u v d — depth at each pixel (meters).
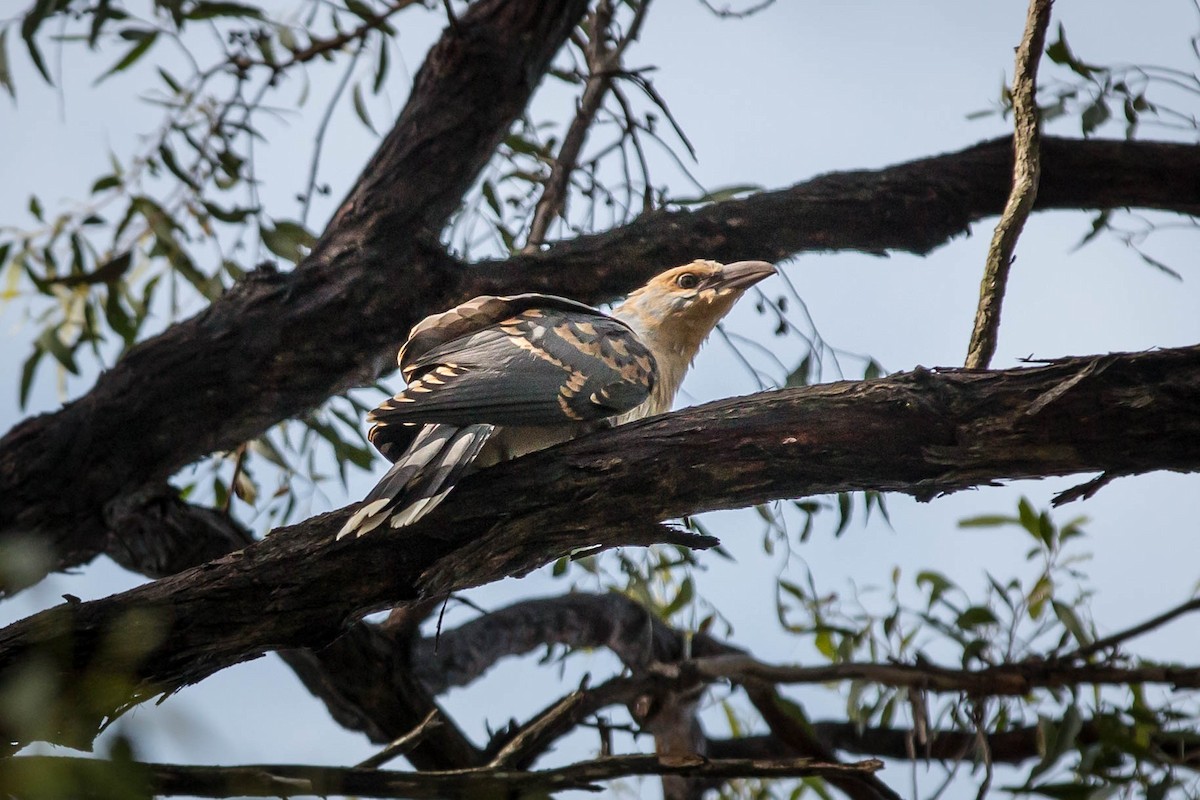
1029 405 6.93
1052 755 9.14
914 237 11.66
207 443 10.59
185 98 11.24
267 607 6.98
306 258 10.73
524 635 11.94
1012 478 7.17
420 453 7.37
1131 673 9.74
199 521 10.97
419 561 7.16
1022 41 8.88
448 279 10.70
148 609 6.56
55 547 10.54
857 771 6.30
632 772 6.30
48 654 5.54
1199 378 6.79
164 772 5.70
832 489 7.35
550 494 7.26
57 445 10.33
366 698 10.48
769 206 11.39
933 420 7.05
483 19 11.18
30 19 10.23
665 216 11.38
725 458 7.21
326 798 5.93
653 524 7.37
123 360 10.45
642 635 12.11
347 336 10.49
